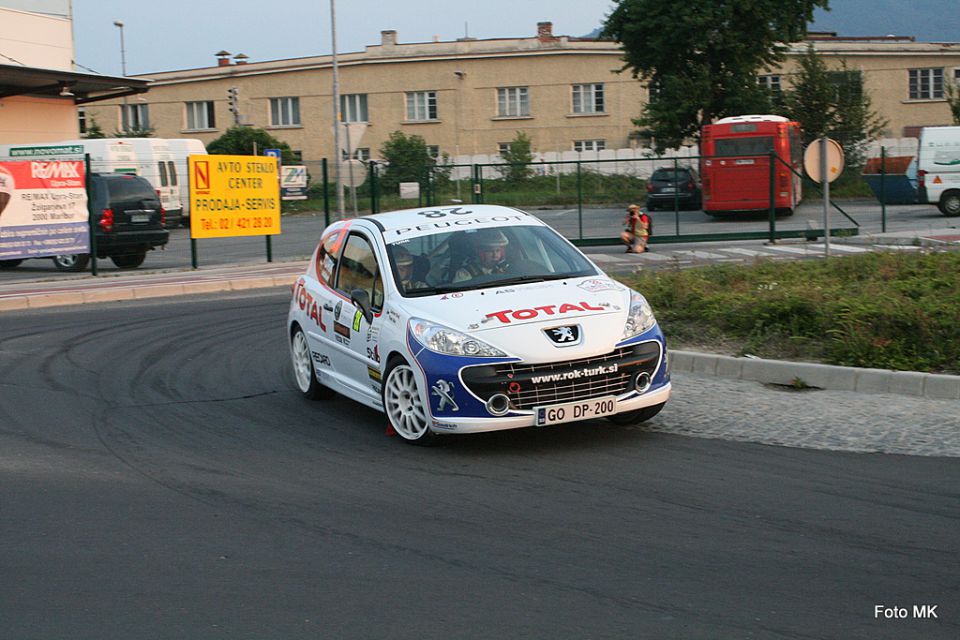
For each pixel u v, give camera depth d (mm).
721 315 11031
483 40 57781
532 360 6883
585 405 6957
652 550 5059
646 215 23266
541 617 4273
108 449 7484
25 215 19141
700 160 28500
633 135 47375
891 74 56750
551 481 6352
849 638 4000
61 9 35875
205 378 10211
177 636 4195
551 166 25609
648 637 4043
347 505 6000
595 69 57156
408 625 4230
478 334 7004
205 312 15141
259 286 18906
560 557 5000
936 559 4836
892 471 6301
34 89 33781
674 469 6516
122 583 4832
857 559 4855
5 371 10625
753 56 40875
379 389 7789
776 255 21438
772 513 5578
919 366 8594
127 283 18734
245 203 21891
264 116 61000
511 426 6859
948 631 4043
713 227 25891
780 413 7879
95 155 33156
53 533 5609
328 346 8711
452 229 8359
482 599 4496
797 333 9969
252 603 4531
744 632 4070
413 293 7695
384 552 5164
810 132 42500
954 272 13031
